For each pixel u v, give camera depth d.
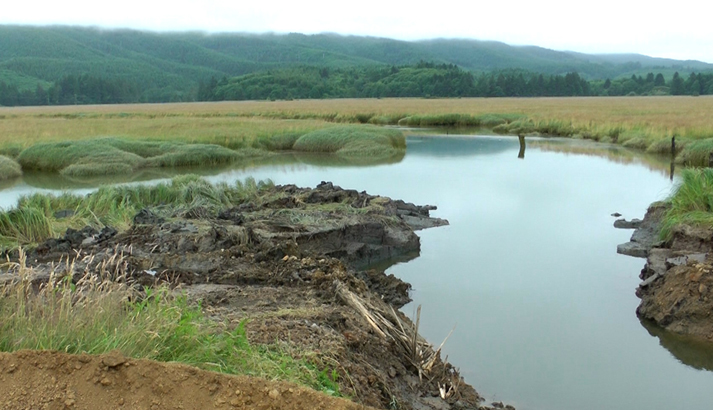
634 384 7.41
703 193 12.27
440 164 28.23
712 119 39.25
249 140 34.00
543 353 8.23
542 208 18.00
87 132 37.50
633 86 168.12
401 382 6.65
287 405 4.38
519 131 44.78
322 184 17.88
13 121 50.56
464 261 12.59
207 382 4.43
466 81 151.75
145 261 9.72
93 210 14.55
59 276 8.19
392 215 15.07
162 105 111.62
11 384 4.27
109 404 4.22
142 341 5.02
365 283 9.96
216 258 9.86
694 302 8.99
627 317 9.55
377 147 32.59
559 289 10.81
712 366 7.94
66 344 4.87
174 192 16.48
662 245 12.09
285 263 9.86
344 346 6.39
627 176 24.19
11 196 20.80
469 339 8.62
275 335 6.10
